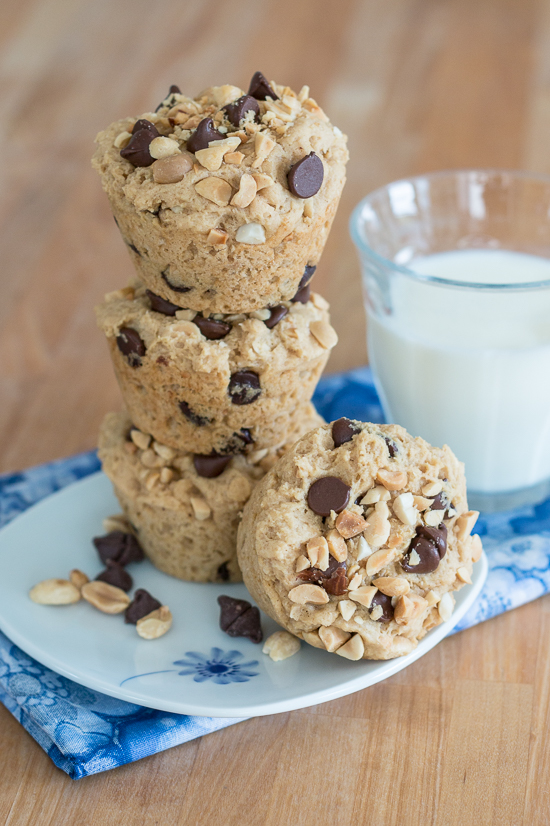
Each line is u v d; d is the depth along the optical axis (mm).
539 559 637
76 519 658
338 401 727
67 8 1167
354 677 579
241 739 584
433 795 568
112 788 572
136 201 570
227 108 581
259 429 612
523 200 700
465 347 645
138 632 605
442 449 599
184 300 590
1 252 853
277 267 583
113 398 755
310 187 574
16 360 781
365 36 1113
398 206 702
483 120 973
